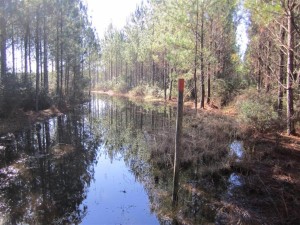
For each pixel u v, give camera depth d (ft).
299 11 35.01
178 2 68.95
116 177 28.96
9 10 58.95
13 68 70.38
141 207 22.45
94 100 128.36
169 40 71.67
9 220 20.49
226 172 27.81
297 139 36.19
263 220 19.04
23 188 26.04
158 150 33.53
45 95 75.20
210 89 82.38
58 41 85.05
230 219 19.60
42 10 70.85
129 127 56.29
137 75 177.06
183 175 27.78
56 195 24.79
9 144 40.63
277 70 55.11
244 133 40.81
